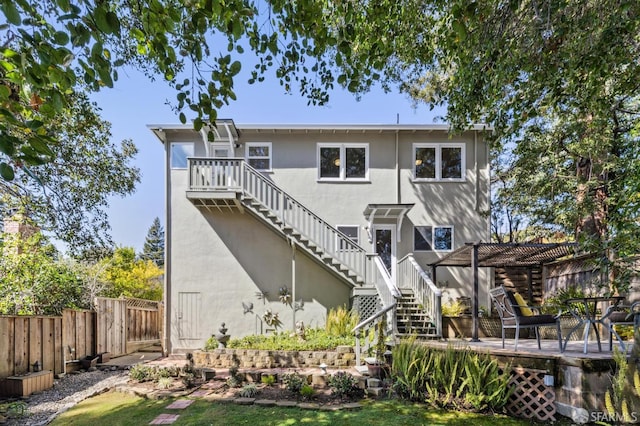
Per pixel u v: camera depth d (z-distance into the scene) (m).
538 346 6.68
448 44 4.66
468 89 4.85
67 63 2.09
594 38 3.95
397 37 4.95
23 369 7.46
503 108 5.14
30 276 8.67
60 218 9.27
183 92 2.87
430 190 11.98
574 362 5.40
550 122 9.15
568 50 4.14
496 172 15.96
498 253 9.40
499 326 9.97
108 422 5.51
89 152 9.44
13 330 7.27
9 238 8.74
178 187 11.61
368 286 10.24
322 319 11.23
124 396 6.96
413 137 12.16
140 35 2.77
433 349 6.68
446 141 12.13
